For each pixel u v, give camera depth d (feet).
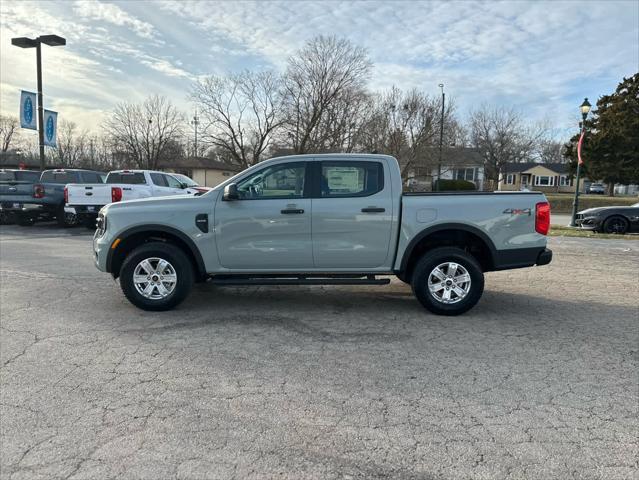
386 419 9.82
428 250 17.99
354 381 11.68
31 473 7.92
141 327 15.85
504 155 176.76
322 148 113.80
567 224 63.00
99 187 41.98
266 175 17.42
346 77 114.42
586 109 54.60
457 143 146.72
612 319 17.34
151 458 8.37
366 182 17.38
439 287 17.37
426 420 9.80
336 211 17.07
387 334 15.31
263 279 17.44
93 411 10.06
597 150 83.15
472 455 8.55
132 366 12.51
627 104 81.25
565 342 14.69
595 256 33.22
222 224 17.17
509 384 11.57
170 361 12.89
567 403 10.61
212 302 19.39
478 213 17.13
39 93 59.00
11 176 49.57
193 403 10.46
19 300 19.33
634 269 28.14
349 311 18.13
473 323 16.66
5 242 37.06
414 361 13.01
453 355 13.48
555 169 211.82
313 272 17.67
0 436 9.05
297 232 17.19
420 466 8.21
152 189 44.19
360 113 116.57
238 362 12.85
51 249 33.35
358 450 8.70
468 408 10.34
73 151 215.31
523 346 14.28
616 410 10.30
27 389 11.10
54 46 59.26
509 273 26.89
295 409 10.22
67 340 14.51
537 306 19.22
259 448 8.72
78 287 21.67
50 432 9.21
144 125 171.32
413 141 123.34
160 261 17.34
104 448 8.66
